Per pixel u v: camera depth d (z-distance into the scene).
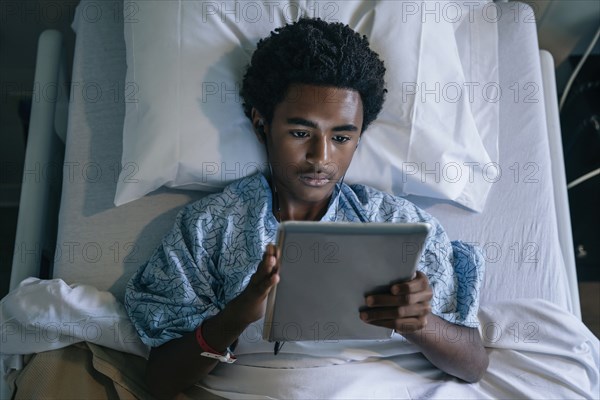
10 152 1.89
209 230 1.19
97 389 1.14
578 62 1.87
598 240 1.82
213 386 1.12
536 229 1.34
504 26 1.55
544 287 1.29
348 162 1.11
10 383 1.18
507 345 1.20
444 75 1.31
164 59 1.23
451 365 1.12
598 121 1.78
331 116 1.05
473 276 1.19
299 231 0.86
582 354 1.20
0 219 1.85
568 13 1.73
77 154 1.32
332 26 1.12
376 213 1.23
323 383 1.08
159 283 1.16
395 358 1.16
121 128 1.34
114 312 1.16
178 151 1.22
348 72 1.05
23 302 1.12
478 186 1.36
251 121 1.23
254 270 1.14
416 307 0.99
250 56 1.25
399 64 1.26
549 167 1.42
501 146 1.43
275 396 1.07
